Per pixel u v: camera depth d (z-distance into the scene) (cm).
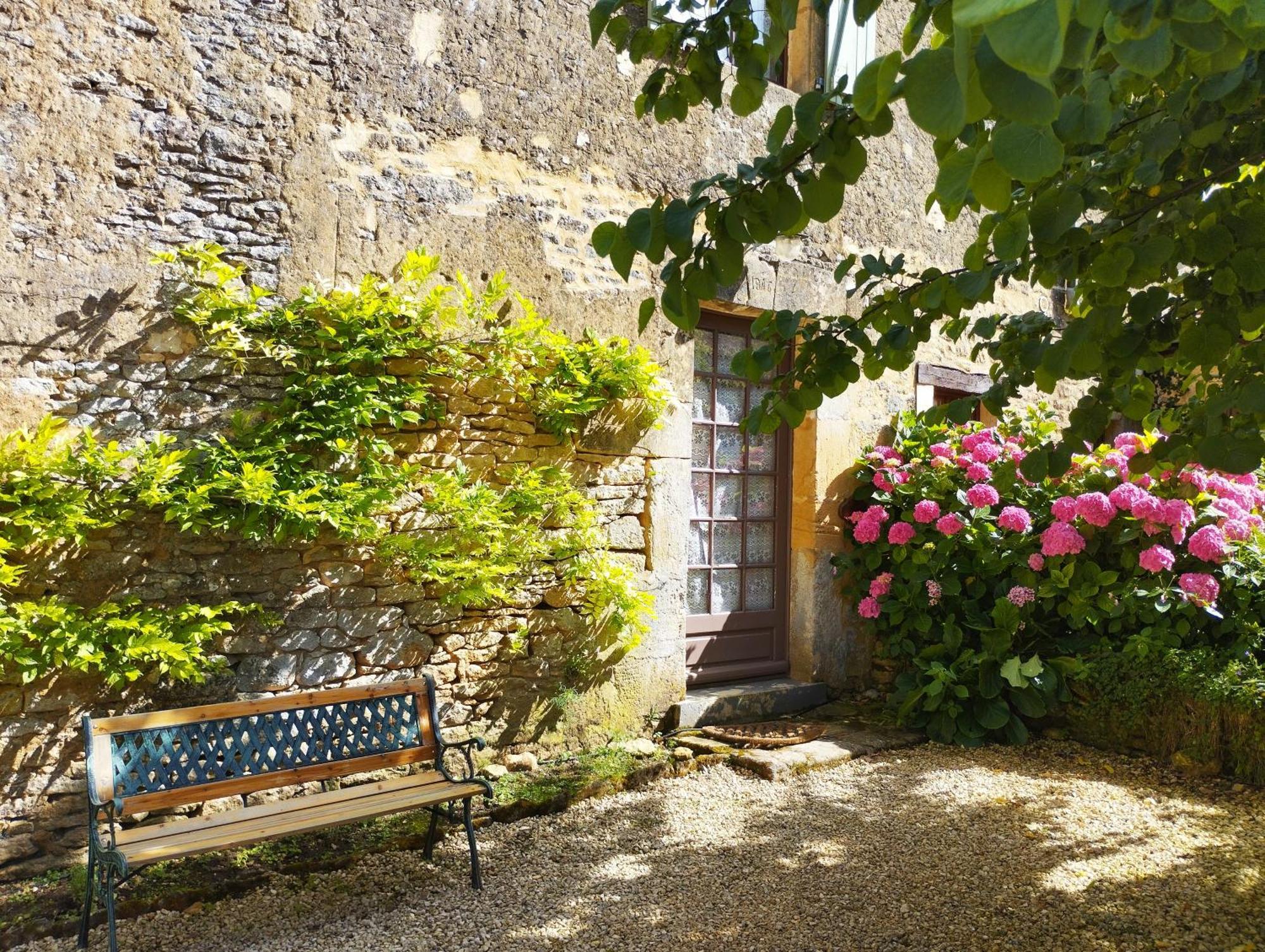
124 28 342
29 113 324
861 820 388
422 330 399
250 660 367
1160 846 363
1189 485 481
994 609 518
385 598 400
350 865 334
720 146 518
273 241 373
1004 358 264
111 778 274
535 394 440
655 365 460
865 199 597
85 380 335
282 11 375
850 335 240
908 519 559
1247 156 219
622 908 306
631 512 480
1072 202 170
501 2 434
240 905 302
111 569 337
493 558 412
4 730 315
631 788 422
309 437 367
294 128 377
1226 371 262
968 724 511
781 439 584
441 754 349
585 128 463
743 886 323
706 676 541
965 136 151
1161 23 85
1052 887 324
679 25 210
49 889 303
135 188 344
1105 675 496
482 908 305
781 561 583
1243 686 448
